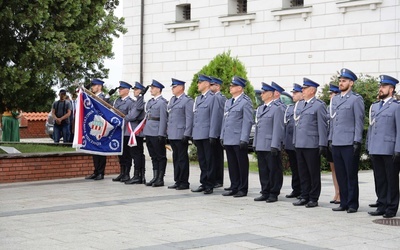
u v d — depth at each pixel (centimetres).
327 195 1311
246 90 1880
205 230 931
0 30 1580
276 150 1198
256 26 2480
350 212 1095
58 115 2061
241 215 1061
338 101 1123
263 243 846
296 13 2362
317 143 1163
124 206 1150
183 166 1387
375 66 2170
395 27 2123
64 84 1689
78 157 1608
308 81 1188
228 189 1333
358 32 2209
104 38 1745
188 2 2686
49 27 1579
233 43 2547
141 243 845
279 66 2417
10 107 1716
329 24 2281
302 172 1183
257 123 1244
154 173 1451
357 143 1088
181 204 1178
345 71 1121
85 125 1454
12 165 1499
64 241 857
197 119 1343
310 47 2331
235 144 1273
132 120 1480
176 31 2731
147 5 2831
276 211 1108
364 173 1722
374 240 871
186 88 2689
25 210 1106
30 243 845
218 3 2589
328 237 888
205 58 2631
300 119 1180
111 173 1662
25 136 3481
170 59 2750
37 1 1534
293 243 847
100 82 1552
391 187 1048
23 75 1538
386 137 1052
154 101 1440
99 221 1002
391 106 1056
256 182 1520
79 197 1262
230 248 817
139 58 2856
